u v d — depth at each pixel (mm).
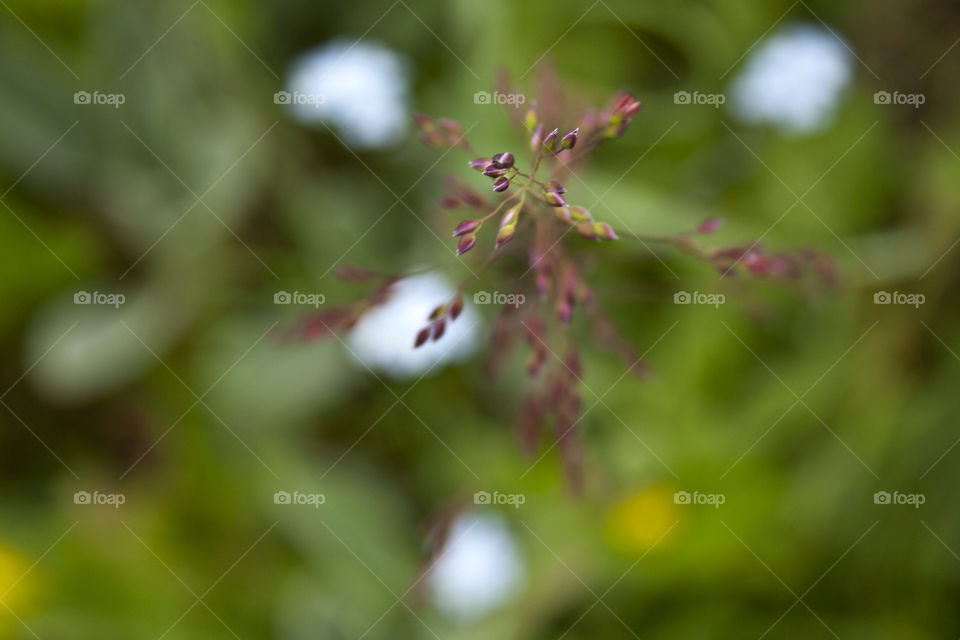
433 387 353
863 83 384
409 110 363
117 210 362
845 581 333
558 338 284
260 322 357
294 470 345
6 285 359
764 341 352
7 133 356
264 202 363
